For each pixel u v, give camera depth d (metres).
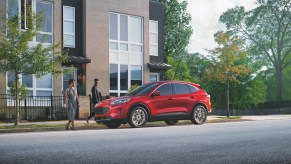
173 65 46.16
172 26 45.44
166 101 15.57
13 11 21.62
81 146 7.57
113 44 25.91
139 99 14.99
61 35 23.88
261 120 20.33
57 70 16.98
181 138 9.04
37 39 22.62
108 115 14.64
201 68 67.25
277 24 54.25
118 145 7.66
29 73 16.27
